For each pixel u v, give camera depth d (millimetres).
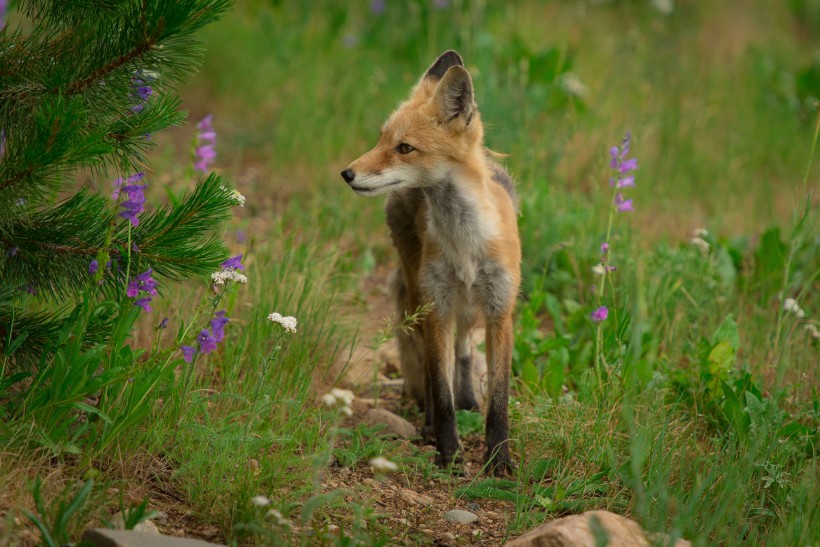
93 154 6746
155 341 8008
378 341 9508
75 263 7332
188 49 7449
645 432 8039
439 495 8211
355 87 18953
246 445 7531
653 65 21875
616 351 10203
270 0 22344
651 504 7516
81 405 6848
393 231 10430
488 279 9227
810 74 22281
